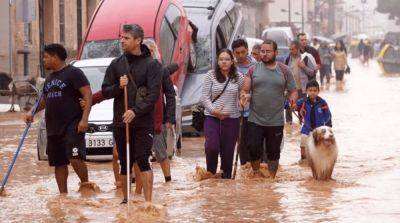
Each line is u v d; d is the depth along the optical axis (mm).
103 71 26641
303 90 33469
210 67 37562
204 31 38656
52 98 18109
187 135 33719
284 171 22547
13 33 57094
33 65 60719
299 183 19844
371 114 40625
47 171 23109
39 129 24938
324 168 19984
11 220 15766
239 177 20969
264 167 21031
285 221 15234
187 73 36469
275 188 19078
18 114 42969
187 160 25516
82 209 16672
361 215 15602
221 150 20734
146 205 16328
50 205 17172
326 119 23594
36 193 19062
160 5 33438
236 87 20500
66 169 18719
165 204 17016
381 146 28016
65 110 18078
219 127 20609
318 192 18406
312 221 15180
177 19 34688
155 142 20422
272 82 20469
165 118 18922
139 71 16312
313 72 33281
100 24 32625
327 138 19812
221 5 41406
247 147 20891
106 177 21859
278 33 77625
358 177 20812
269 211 16234
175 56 33750
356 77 84750
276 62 20656
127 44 16359
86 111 17969
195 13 39625
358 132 32656
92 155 24297
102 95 16672
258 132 20609
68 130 18109
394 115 39812
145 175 16500
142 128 16406
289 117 37281
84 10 71625
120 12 32969
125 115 16094
